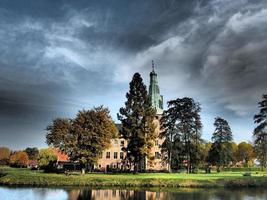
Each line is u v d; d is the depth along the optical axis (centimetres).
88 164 8912
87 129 8700
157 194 5628
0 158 17325
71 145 8656
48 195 5359
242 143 16650
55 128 8888
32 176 7169
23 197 5144
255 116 8594
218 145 11062
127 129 8725
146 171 10106
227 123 11219
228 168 12462
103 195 5441
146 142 8575
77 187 6462
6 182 6881
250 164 16438
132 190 6131
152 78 13338
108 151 12650
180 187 6694
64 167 10650
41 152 10706
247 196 5462
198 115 9500
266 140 8450
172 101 9638
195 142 9388
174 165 9569
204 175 8338
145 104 8931
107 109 9006
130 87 9106
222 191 6112
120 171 9638
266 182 7050
